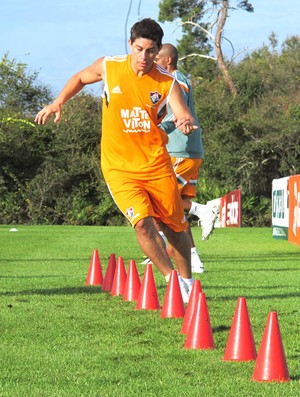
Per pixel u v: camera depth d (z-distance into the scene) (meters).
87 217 63.56
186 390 7.97
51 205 64.56
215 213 19.06
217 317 12.35
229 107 67.44
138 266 21.83
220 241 35.22
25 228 48.09
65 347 10.16
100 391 7.92
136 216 12.73
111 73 12.60
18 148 63.78
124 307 13.53
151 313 12.87
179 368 8.96
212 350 9.98
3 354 9.70
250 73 73.62
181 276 13.95
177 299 12.48
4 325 11.70
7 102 69.06
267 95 72.25
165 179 12.88
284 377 8.42
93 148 66.12
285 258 25.42
